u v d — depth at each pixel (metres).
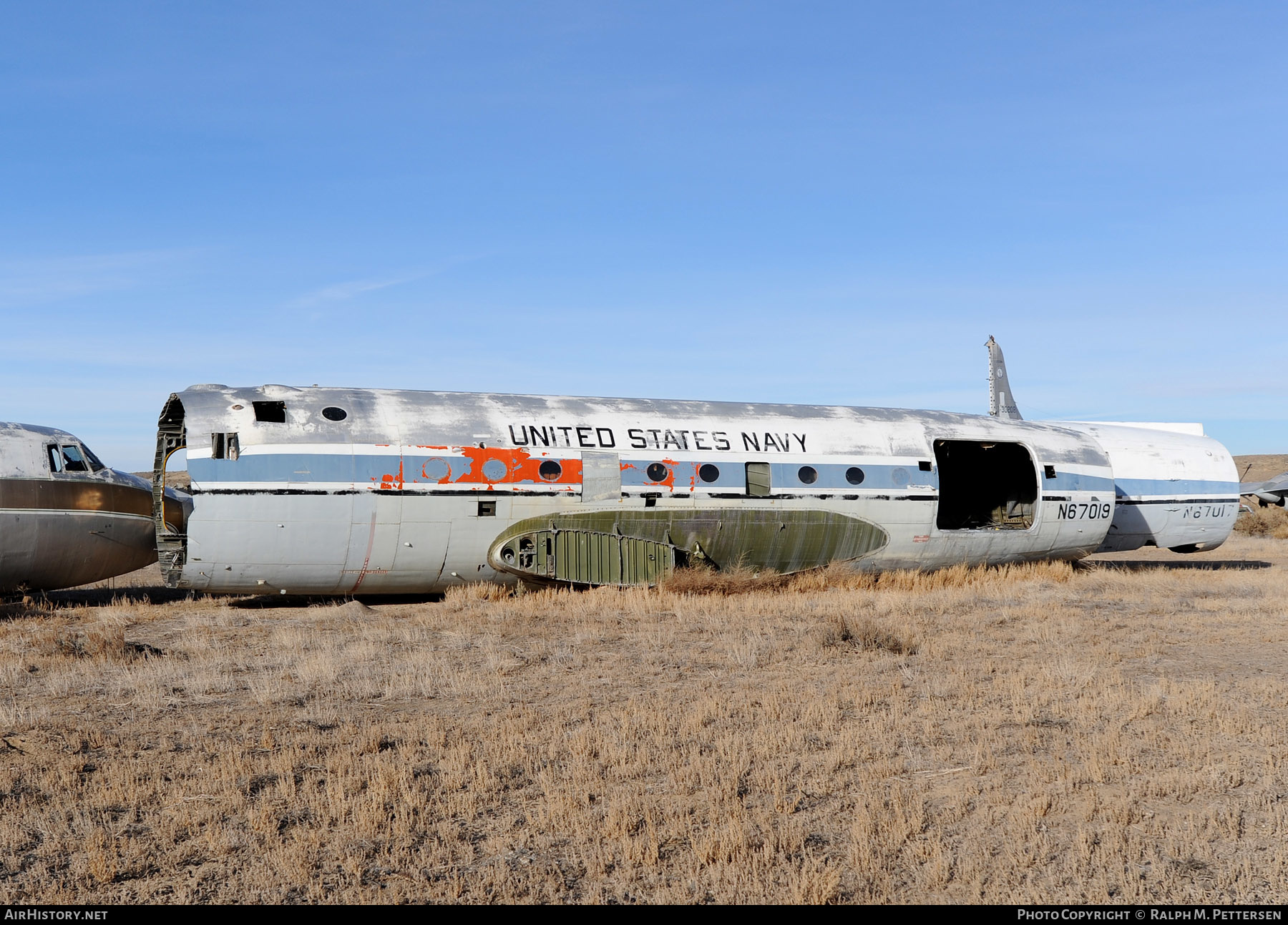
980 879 6.69
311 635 16.78
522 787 8.60
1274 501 53.47
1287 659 14.71
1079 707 11.27
